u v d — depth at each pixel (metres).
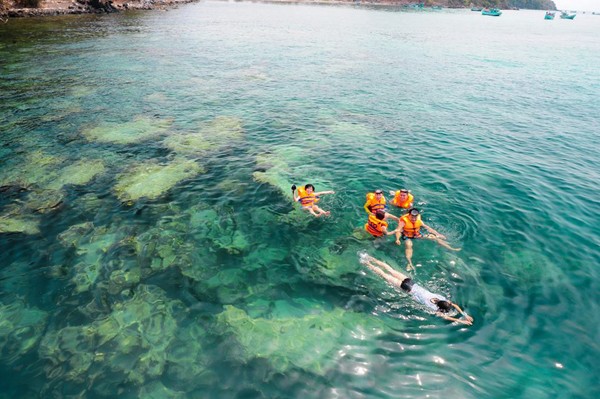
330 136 19.16
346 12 131.12
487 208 12.60
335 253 10.38
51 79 28.48
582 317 8.27
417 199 13.09
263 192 13.66
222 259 10.28
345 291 9.10
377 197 11.36
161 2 105.50
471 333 7.91
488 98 27.56
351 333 7.99
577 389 6.73
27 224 11.77
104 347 7.68
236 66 35.81
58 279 9.52
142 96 25.30
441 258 10.09
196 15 88.62
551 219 12.02
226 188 13.95
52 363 7.32
